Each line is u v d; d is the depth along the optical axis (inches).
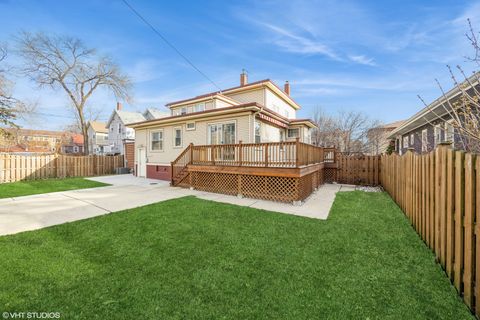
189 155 392.2
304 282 102.3
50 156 554.9
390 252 130.8
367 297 91.1
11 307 86.7
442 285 98.6
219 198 293.9
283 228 173.3
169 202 261.9
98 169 658.2
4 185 413.4
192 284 101.6
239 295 93.8
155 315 82.4
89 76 874.1
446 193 108.0
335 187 398.0
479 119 147.6
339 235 157.8
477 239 80.3
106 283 102.3
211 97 564.7
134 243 146.6
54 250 136.6
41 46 756.6
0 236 158.2
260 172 285.4
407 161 198.2
